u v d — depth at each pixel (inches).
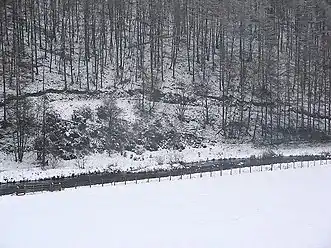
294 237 1430.9
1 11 3196.4
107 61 3430.1
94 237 1380.4
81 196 1838.1
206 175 2293.3
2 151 2534.5
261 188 1999.3
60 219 1533.0
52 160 2517.2
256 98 3538.4
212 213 1632.6
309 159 2881.4
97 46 3454.7
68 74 3171.8
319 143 3351.4
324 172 2346.2
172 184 2059.5
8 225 1466.5
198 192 1910.7
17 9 3420.3
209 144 3021.7
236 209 1686.8
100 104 2920.8
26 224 1477.6
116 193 1881.2
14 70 2972.4
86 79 3174.2
